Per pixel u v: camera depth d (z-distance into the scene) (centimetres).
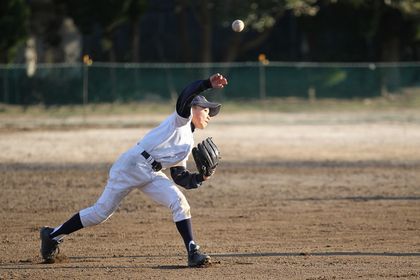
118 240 3797
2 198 5184
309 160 7250
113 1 14600
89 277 2875
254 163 7006
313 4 16688
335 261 3192
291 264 3119
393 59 16825
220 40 18438
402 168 6706
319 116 12488
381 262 3167
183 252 3466
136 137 9319
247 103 14138
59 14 15438
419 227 4122
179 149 3005
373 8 15950
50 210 4753
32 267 3114
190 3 16138
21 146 8319
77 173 6384
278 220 4369
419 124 11156
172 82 14125
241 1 15262
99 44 17925
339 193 5384
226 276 2855
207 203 4975
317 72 14625
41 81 13238
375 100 14450
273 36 18500
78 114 12719
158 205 4872
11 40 13662
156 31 18488
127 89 13562
